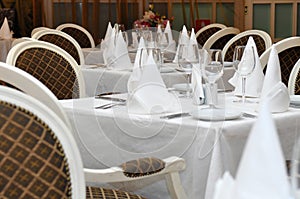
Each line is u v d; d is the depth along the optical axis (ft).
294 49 10.36
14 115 3.79
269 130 2.30
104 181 5.81
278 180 2.22
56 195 3.81
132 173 5.85
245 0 23.81
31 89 4.89
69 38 13.37
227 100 7.83
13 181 3.70
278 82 7.09
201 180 6.12
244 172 2.27
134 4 25.71
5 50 20.04
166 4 25.57
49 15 25.18
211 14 24.77
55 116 3.89
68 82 9.25
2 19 24.81
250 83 8.19
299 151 2.74
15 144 3.74
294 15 22.81
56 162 3.83
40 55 9.11
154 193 6.63
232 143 6.12
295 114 6.75
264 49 13.51
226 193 2.40
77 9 25.29
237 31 16.60
